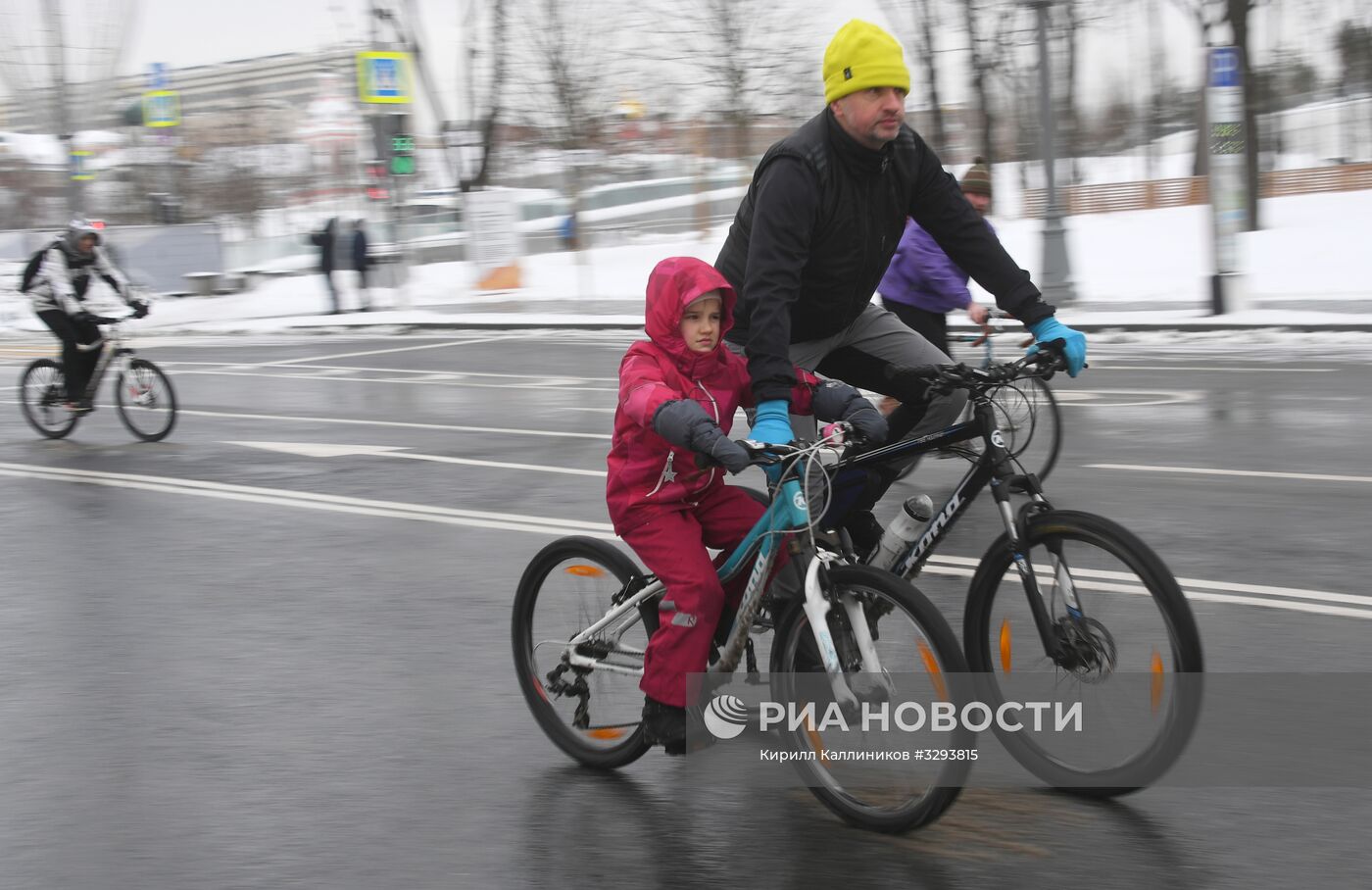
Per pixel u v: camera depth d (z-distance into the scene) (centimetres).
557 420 1142
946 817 360
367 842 365
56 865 361
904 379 392
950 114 3700
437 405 1277
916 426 429
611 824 370
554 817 376
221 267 3303
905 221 420
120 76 3228
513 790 397
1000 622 376
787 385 374
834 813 363
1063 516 360
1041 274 1880
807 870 336
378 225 2978
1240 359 1335
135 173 4322
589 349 1762
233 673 512
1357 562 587
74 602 625
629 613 404
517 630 436
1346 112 4994
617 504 386
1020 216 3828
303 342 2105
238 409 1319
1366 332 1473
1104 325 1634
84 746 445
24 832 381
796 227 386
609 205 4191
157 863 358
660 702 382
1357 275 2056
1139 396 1112
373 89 2544
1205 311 1691
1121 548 348
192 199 4528
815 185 390
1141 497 732
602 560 411
